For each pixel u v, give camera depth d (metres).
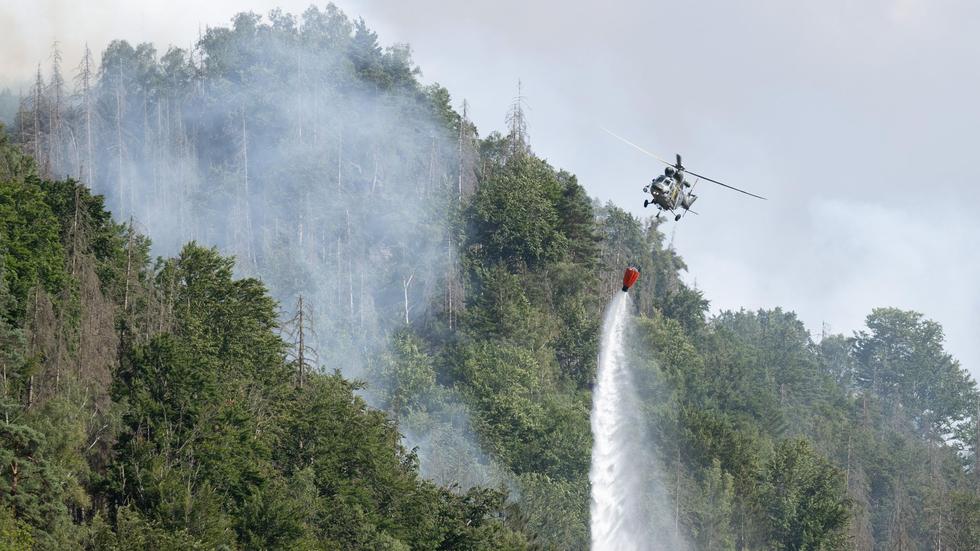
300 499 137.75
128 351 146.25
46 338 140.12
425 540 150.25
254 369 157.75
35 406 131.62
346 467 150.38
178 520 124.69
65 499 124.69
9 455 118.56
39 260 148.62
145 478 127.56
